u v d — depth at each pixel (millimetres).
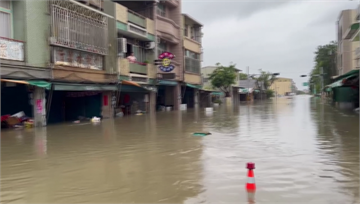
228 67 47344
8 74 12812
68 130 13477
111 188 5344
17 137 11414
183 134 11758
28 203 4727
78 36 16469
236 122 16438
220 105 42375
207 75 51656
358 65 25078
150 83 24422
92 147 9219
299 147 8766
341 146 8828
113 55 19656
